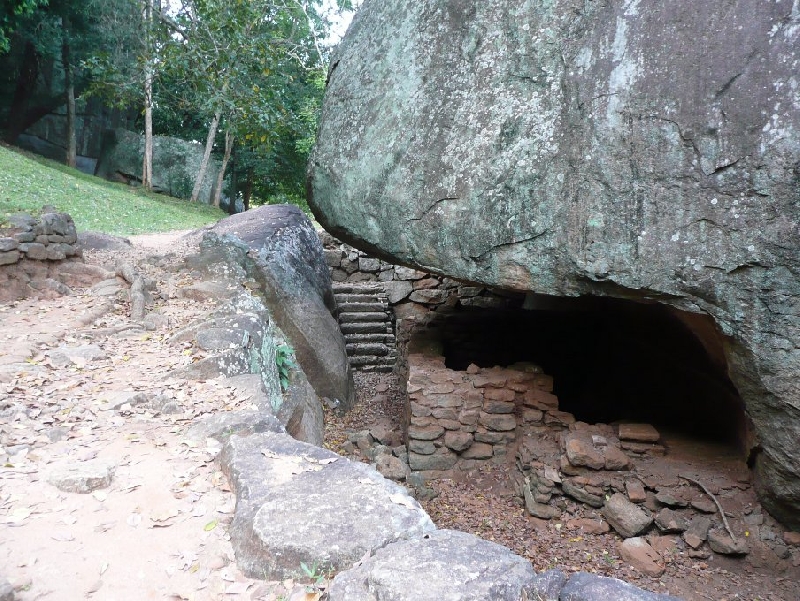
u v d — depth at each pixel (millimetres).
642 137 4664
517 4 5180
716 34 4414
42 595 2170
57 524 2594
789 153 4195
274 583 2279
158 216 16516
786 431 4551
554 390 8773
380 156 5805
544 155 5039
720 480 5332
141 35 12430
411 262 5836
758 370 4523
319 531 2408
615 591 2068
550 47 5027
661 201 4652
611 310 7387
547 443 6207
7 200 12414
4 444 3207
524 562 2244
